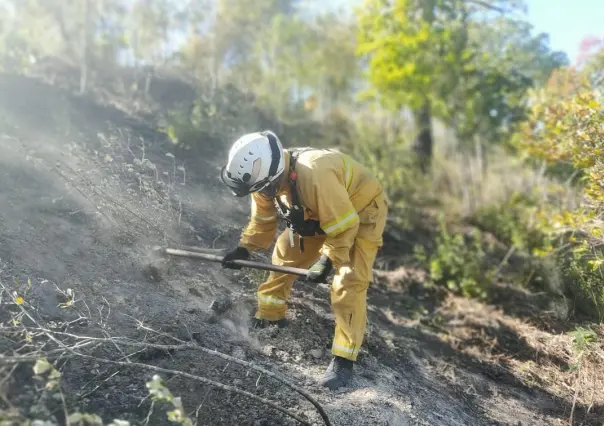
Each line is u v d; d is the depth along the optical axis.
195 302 4.41
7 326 3.35
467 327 6.04
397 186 9.31
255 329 4.37
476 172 9.74
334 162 3.80
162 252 4.53
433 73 10.76
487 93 10.90
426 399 4.34
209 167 6.74
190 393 3.40
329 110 11.13
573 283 5.95
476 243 7.52
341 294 3.94
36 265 4.05
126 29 9.21
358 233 4.02
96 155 5.36
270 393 3.61
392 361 4.84
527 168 9.05
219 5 10.64
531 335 5.84
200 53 9.87
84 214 4.82
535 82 10.89
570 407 4.86
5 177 4.96
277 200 3.88
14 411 2.72
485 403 4.71
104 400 3.15
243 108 8.35
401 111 11.27
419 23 10.90
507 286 6.88
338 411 3.62
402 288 6.77
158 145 6.73
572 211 6.44
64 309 3.74
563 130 6.22
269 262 5.28
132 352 3.56
